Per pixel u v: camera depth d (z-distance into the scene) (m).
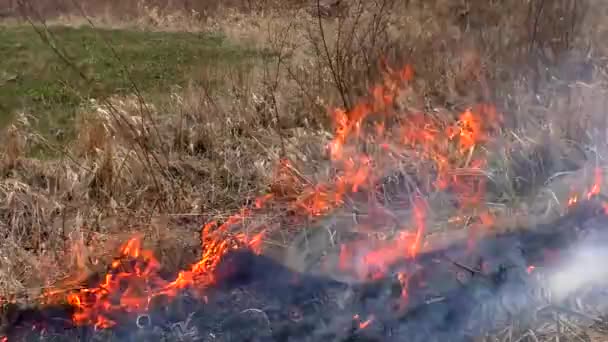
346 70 7.33
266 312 3.91
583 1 8.27
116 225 5.18
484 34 8.00
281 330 3.81
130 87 8.77
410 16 8.62
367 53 7.51
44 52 10.02
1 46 10.16
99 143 6.34
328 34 8.92
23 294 4.32
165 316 4.01
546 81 7.16
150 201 5.55
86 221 5.21
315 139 6.43
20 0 9.97
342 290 3.99
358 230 4.92
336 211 5.27
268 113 7.02
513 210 4.93
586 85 6.85
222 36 10.76
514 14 8.16
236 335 3.80
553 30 7.77
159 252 4.74
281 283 4.10
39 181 5.77
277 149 6.35
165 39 10.79
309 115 7.02
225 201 5.66
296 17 9.94
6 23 11.16
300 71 7.89
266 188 5.76
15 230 5.07
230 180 5.88
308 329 3.80
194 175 5.97
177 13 11.97
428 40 7.98
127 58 9.93
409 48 7.67
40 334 3.98
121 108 7.25
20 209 5.29
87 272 4.55
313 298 3.97
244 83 7.84
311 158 6.15
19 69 9.38
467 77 7.25
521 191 5.34
